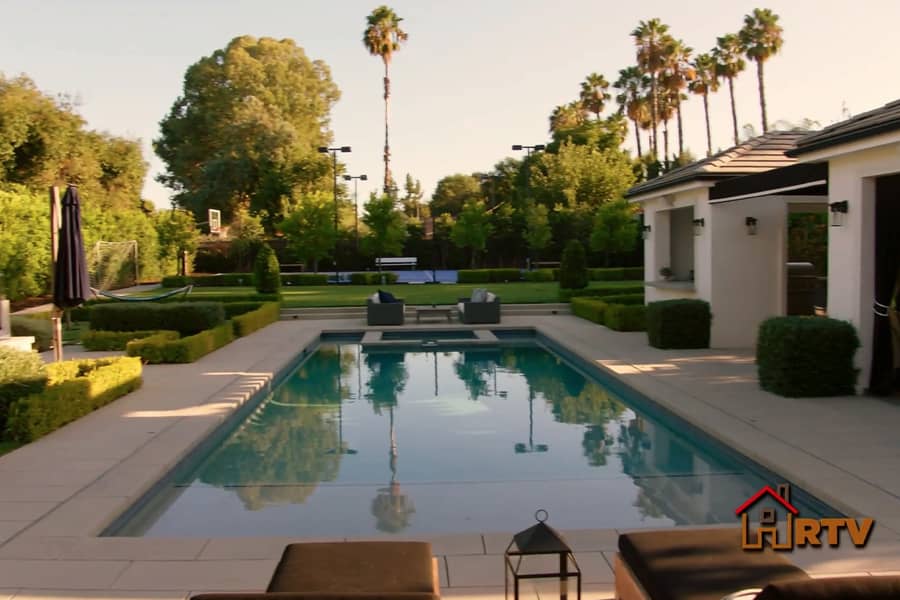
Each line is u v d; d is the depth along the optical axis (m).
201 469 7.08
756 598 2.29
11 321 14.09
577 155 42.28
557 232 38.69
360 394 10.96
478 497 6.12
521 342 16.23
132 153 34.97
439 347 16.00
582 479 6.62
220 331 14.33
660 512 5.69
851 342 8.38
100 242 26.95
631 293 22.25
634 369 10.94
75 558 4.37
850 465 5.90
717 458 7.18
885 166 7.78
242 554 4.43
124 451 6.78
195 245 35.44
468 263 40.91
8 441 7.12
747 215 12.67
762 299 12.84
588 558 4.35
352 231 41.44
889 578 2.23
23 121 27.69
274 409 9.91
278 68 53.38
